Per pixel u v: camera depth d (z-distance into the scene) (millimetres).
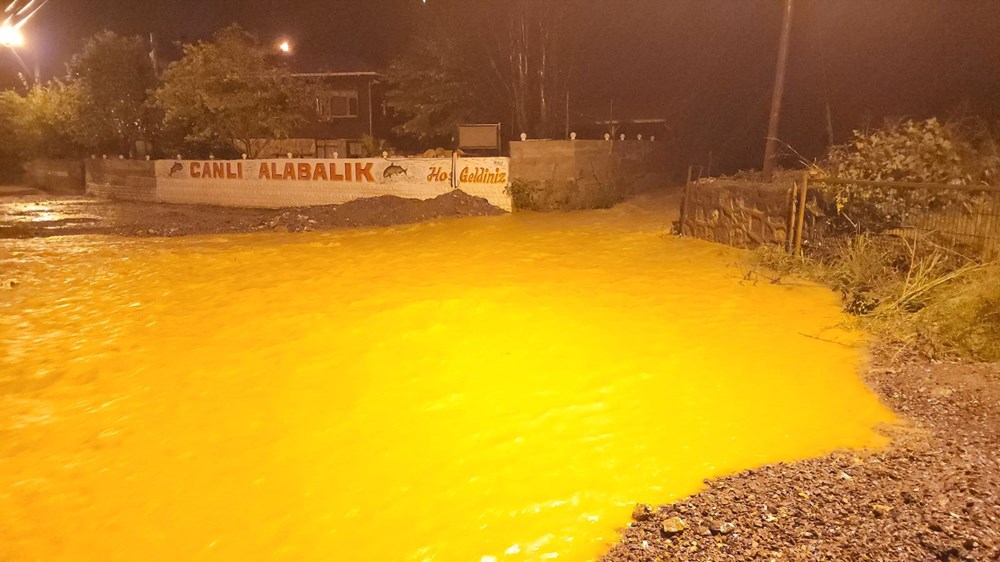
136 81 27984
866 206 9422
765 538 3938
